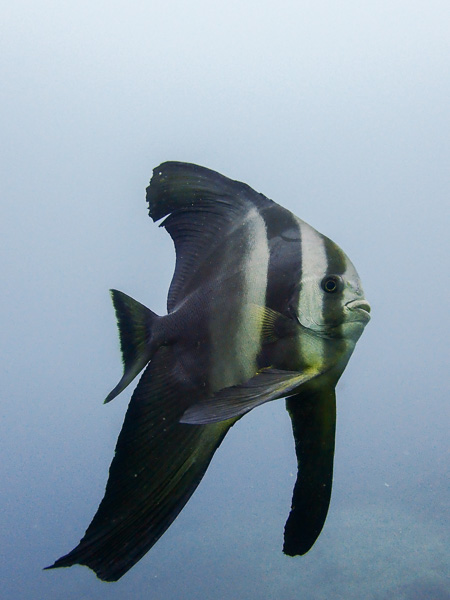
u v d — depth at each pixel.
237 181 1.77
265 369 1.58
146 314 1.78
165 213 1.86
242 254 1.69
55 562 1.43
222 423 1.59
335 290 1.62
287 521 1.69
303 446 1.70
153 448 1.60
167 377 1.69
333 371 1.64
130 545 1.50
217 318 1.67
